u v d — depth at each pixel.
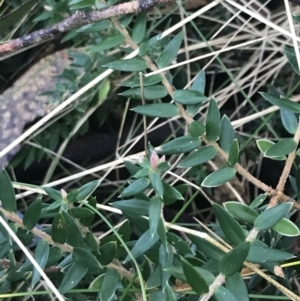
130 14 0.17
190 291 0.15
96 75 0.26
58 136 0.27
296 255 0.16
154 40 0.16
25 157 0.27
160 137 0.29
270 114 0.26
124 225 0.16
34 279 0.15
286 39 0.29
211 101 0.15
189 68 0.28
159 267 0.15
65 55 0.26
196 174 0.27
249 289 0.18
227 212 0.14
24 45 0.18
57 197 0.16
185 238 0.24
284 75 0.30
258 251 0.13
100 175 0.30
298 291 0.19
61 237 0.15
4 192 0.15
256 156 0.28
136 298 0.16
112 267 0.15
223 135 0.15
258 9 0.28
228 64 0.30
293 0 0.17
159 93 0.16
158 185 0.14
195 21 0.29
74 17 0.17
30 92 0.26
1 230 0.15
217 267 0.14
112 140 0.30
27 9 0.24
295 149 0.14
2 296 0.16
